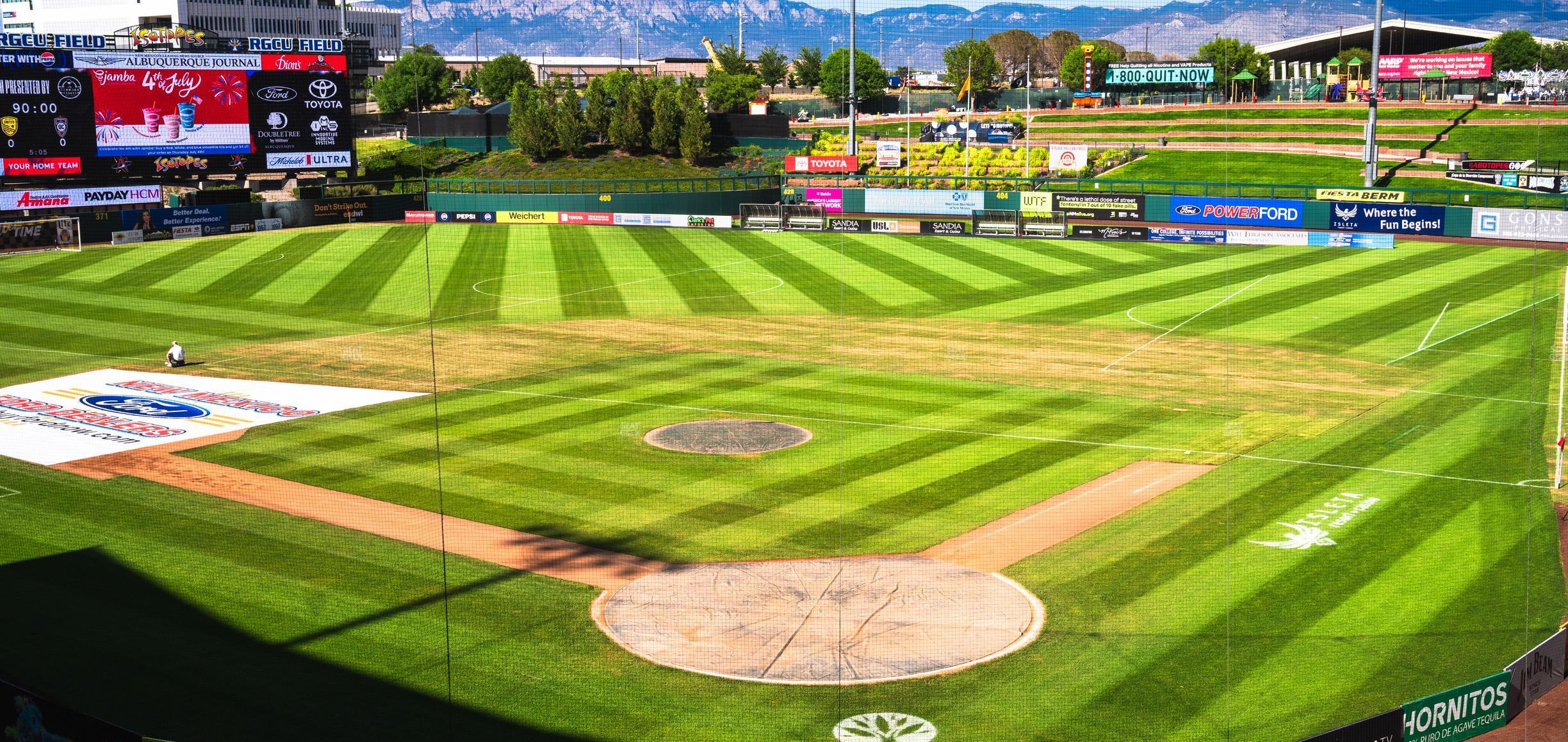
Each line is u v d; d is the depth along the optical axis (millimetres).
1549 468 27219
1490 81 108312
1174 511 24609
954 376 36812
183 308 49344
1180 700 17172
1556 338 40719
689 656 18469
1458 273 53312
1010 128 105688
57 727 14258
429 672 17922
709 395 34531
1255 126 101125
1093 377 36531
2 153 63406
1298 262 57812
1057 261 60438
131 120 67688
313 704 16984
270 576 21391
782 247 66125
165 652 18469
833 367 38250
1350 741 14398
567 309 49062
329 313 48562
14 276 56625
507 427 31031
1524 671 15945
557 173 92562
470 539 23219
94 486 26312
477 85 143875
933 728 16469
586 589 20891
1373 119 80688
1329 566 21766
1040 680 17781
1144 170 93438
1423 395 33969
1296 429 30594
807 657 18422
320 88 74625
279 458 28422
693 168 93875
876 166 94000
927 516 24438
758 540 23156
